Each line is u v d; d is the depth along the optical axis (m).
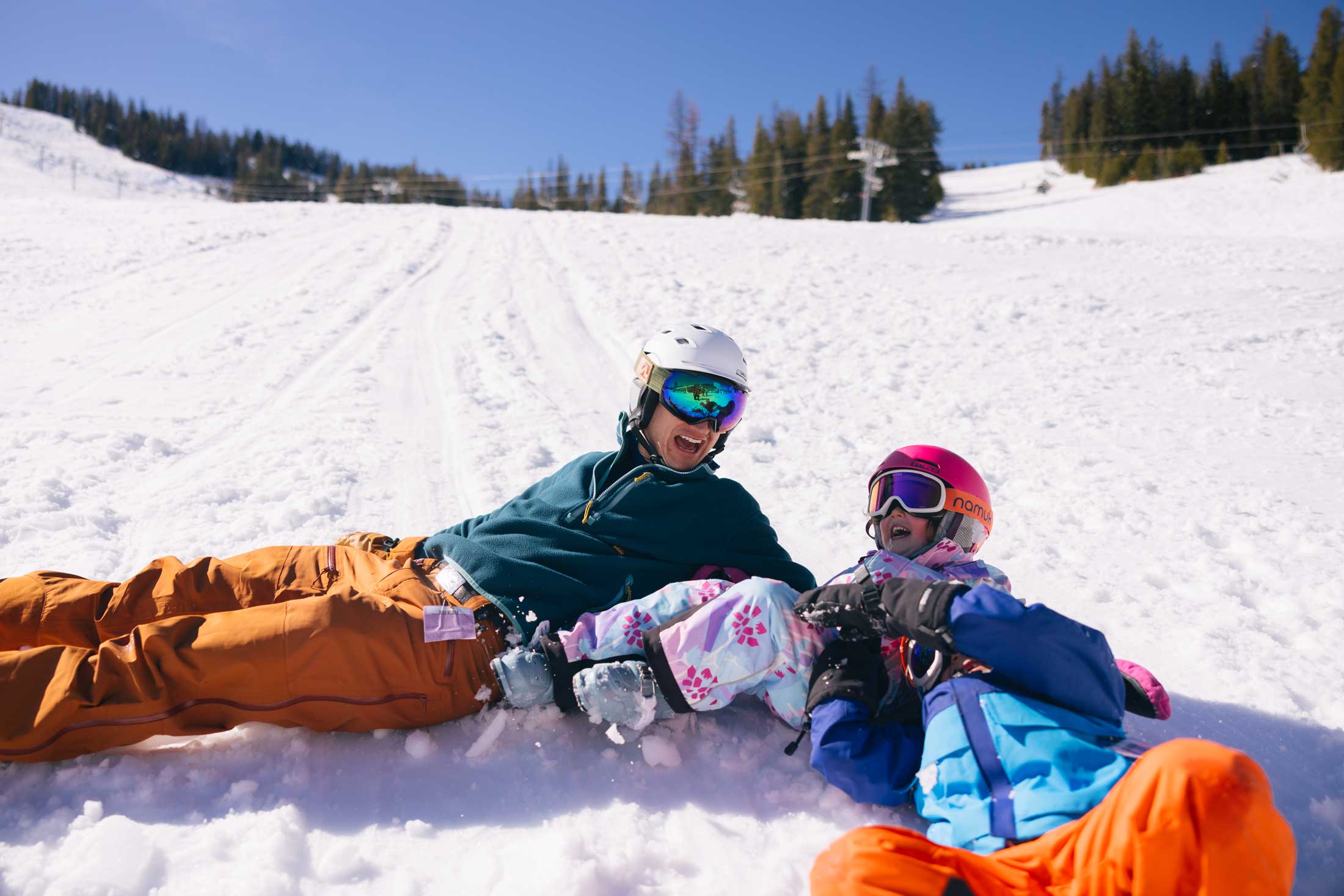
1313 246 14.45
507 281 11.48
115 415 5.42
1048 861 1.56
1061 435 5.67
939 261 13.51
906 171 67.25
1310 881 1.87
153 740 2.20
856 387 7.02
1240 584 3.45
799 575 2.65
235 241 14.21
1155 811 1.38
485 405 6.19
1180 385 6.88
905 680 2.23
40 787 2.00
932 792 1.89
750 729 2.46
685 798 2.13
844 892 1.52
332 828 1.95
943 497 2.38
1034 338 8.57
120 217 16.30
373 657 2.16
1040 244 15.14
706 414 2.61
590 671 2.24
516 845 1.92
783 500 4.55
